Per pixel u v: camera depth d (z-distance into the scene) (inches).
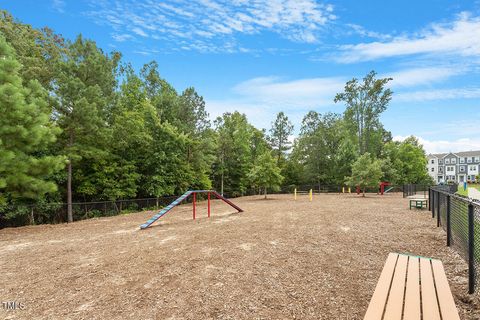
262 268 205.0
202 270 203.8
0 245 314.3
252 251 251.3
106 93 721.6
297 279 182.9
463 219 215.2
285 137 1765.5
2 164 361.7
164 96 1029.2
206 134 1098.1
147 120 858.1
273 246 268.1
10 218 562.3
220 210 637.9
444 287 112.2
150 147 838.5
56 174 617.0
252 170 1093.1
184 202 925.8
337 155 1626.5
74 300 161.8
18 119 388.5
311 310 140.6
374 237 301.3
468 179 2938.0
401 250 247.3
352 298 153.3
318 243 277.3
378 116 1728.6
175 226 414.9
